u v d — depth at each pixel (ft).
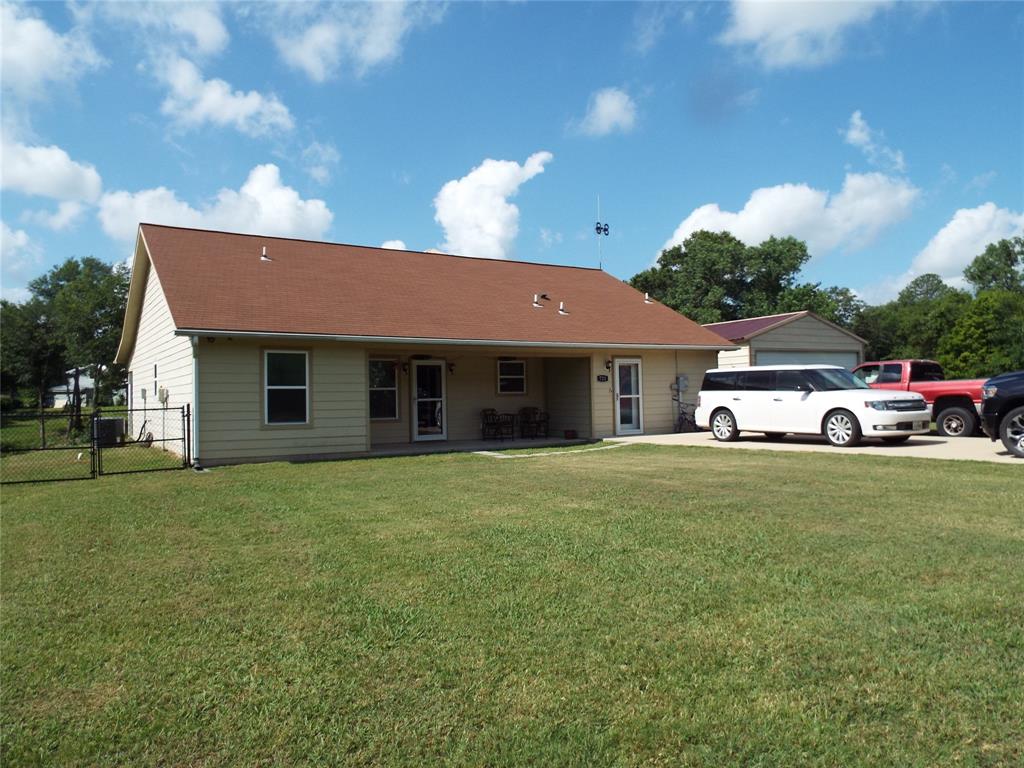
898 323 196.54
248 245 58.08
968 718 9.09
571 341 55.77
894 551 17.11
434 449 50.57
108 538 21.50
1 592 15.98
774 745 8.66
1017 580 14.62
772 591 14.29
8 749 9.18
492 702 9.98
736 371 51.78
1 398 142.51
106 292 119.03
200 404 42.93
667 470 34.76
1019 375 36.99
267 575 16.69
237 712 9.94
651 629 12.46
